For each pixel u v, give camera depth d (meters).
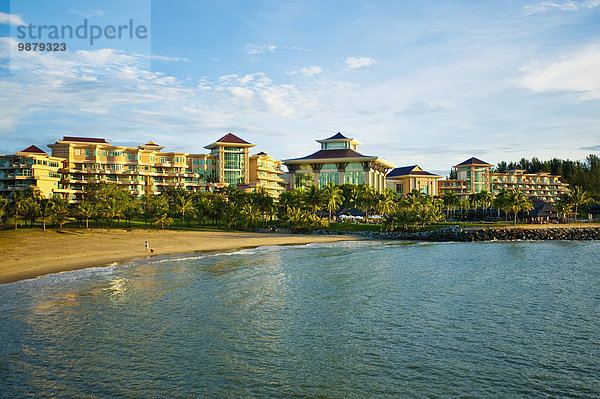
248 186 165.88
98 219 112.25
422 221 120.69
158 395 21.39
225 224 133.88
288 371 24.30
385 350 27.52
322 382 23.03
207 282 47.03
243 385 22.56
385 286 46.59
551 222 152.12
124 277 49.31
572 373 24.36
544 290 45.22
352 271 55.97
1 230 86.25
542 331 31.39
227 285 45.59
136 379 23.02
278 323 32.66
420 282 49.06
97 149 139.25
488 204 176.62
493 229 113.31
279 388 22.33
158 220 110.50
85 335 29.38
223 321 32.91
